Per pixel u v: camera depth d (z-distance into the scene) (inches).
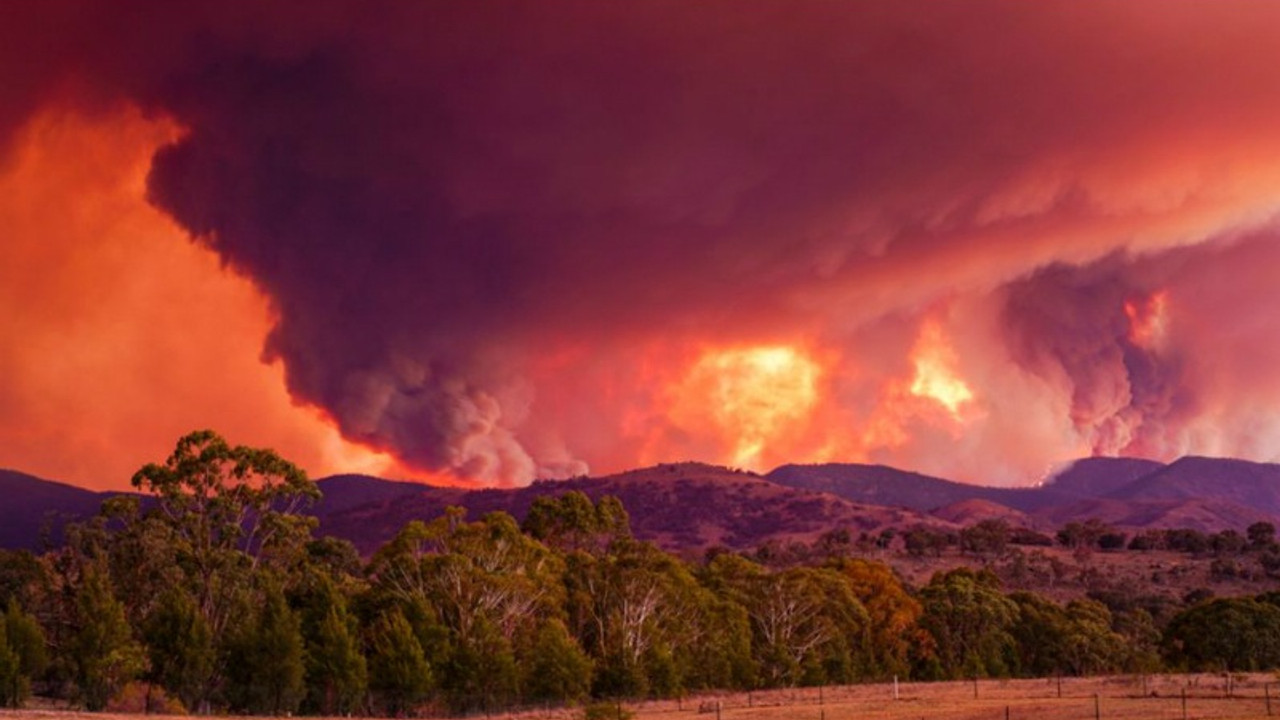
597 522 4963.1
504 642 3196.4
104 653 2723.9
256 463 3641.7
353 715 2918.3
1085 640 5196.9
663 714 2903.5
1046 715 2517.2
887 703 3159.5
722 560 4918.8
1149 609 7204.7
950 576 5541.3
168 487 3528.5
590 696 3393.2
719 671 3912.4
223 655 2950.3
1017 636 5334.6
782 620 4471.0
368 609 3440.0
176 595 2967.5
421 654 3021.7
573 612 3838.6
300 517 3700.8
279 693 2829.7
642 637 3636.8
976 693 3304.6
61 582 3440.0
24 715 2267.5
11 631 2736.2
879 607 4926.2
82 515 3848.4
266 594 3289.9
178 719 2417.6
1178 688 3334.2
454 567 3412.9
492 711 3073.3
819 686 4229.8
